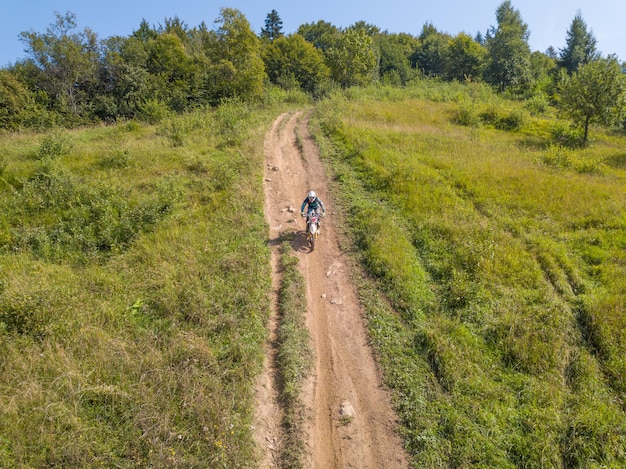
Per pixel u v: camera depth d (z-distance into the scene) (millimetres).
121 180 15180
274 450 6559
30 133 24891
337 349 8469
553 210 13781
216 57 36844
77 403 6562
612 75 24375
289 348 8211
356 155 18469
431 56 70062
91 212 12766
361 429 6883
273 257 11375
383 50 65812
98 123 33906
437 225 12438
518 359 8000
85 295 9344
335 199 14680
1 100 29000
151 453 5934
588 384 7543
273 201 14797
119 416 6559
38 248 11227
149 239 11672
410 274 10352
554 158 19469
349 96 35719
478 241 11500
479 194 14867
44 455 5816
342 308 9570
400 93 37906
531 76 49719
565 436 6531
